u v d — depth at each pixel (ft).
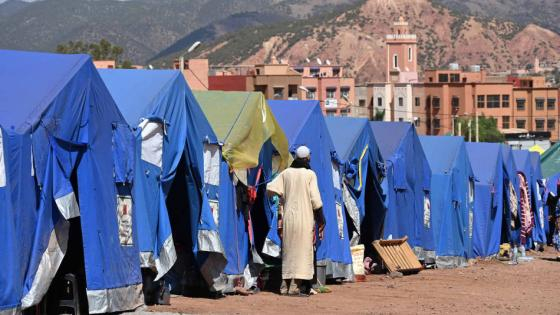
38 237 71.77
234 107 104.94
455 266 162.61
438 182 164.04
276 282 110.32
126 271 82.12
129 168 83.20
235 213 101.65
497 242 190.70
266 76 542.98
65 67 78.13
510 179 200.95
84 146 77.97
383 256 134.41
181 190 96.37
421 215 153.89
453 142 171.01
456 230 164.86
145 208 86.79
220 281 96.07
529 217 204.74
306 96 583.99
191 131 93.86
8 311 67.15
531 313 86.58
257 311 83.87
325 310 86.17
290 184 98.37
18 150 70.03
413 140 151.94
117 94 91.30
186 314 79.77
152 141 88.63
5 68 78.23
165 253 88.12
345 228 121.80
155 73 92.94
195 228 94.79
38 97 74.95
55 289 78.69
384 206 138.82
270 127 107.86
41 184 72.74
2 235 67.26
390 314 83.76
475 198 184.65
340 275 118.11
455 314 84.79
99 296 77.66
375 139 135.44
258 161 106.11
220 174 99.45
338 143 128.98
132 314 79.46
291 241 98.02
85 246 77.20
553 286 116.47
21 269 69.67
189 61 455.22
